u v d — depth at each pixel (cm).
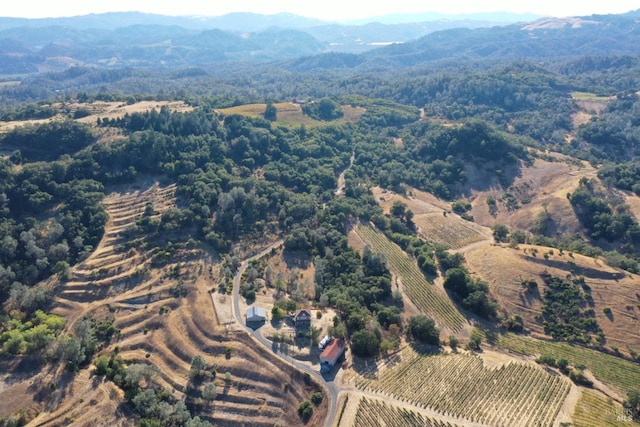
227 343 13875
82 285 16350
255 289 16775
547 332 16288
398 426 11144
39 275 16888
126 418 11469
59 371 12531
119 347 13900
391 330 15450
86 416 11350
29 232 17312
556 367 14500
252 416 11856
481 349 15538
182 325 14700
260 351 13588
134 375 12169
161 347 13938
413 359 14288
